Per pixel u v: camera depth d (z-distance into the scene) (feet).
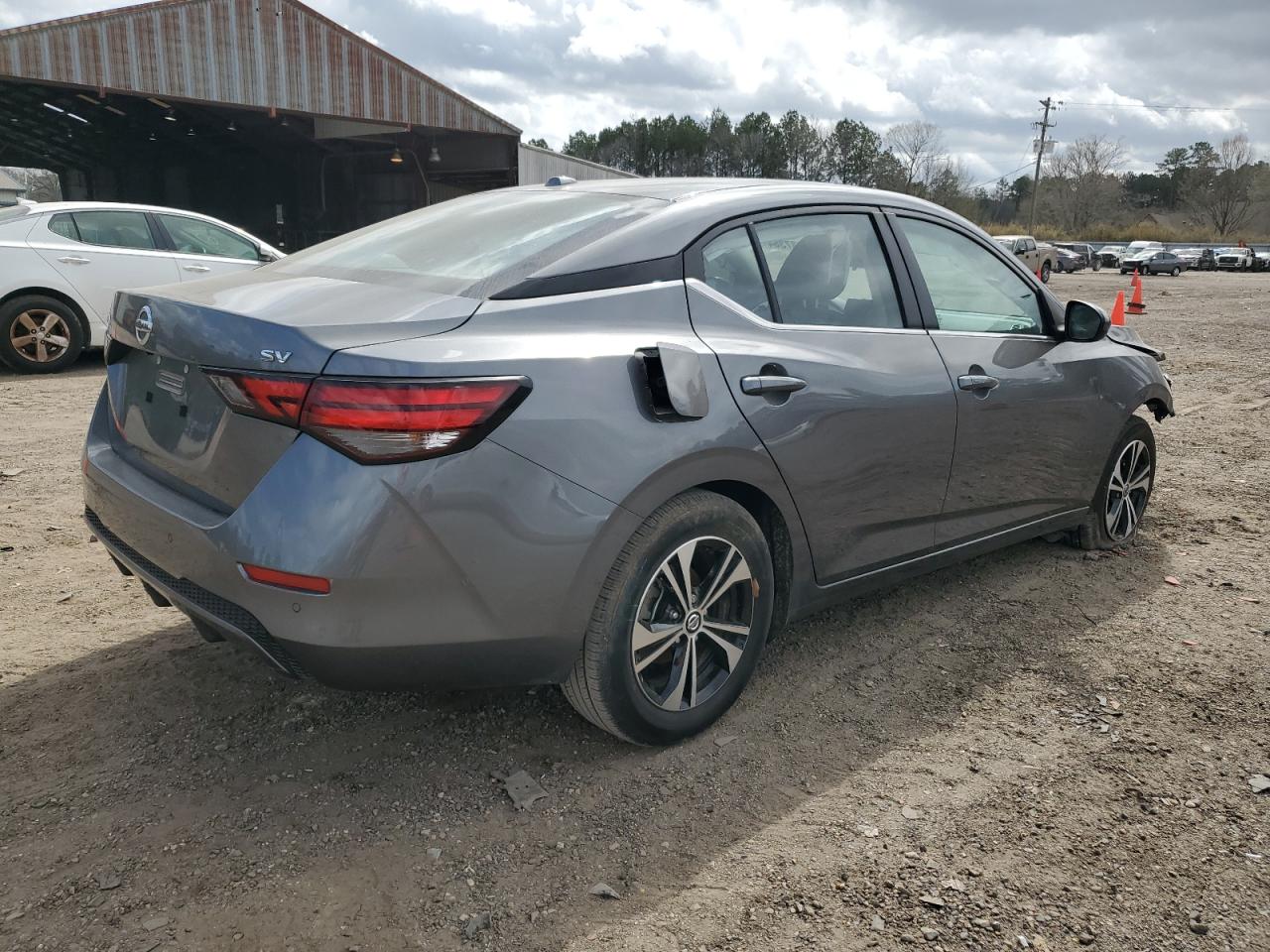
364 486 6.67
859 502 9.78
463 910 6.76
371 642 6.86
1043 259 108.88
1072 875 7.27
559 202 9.78
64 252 27.96
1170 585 13.08
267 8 62.49
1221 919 6.84
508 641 7.36
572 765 8.54
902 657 10.81
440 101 72.02
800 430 8.91
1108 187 292.81
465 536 6.94
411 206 93.50
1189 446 21.63
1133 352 14.01
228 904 6.75
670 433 7.87
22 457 18.53
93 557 13.37
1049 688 10.18
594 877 7.14
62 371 28.89
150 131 88.33
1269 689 10.23
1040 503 12.49
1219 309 63.98
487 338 7.24
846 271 10.10
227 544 7.00
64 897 6.77
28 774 8.21
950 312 11.05
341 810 7.82
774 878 7.16
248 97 62.90
